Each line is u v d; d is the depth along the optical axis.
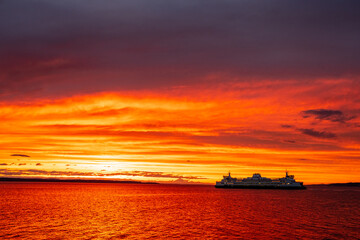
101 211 103.25
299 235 61.88
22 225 71.56
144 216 90.12
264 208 116.88
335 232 65.19
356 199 178.00
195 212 101.81
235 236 60.81
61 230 65.94
